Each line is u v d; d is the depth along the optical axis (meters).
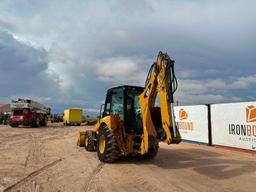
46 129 27.94
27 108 29.38
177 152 12.05
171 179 6.84
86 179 6.71
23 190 5.66
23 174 7.04
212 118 15.04
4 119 37.00
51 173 7.26
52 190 5.72
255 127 12.05
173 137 7.23
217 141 14.51
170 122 7.28
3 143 13.73
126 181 6.59
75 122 43.12
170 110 7.34
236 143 13.12
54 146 13.09
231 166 8.70
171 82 7.41
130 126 9.01
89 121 49.12
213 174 7.48
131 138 8.72
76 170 7.72
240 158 10.47
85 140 12.35
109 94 10.20
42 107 35.19
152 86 7.97
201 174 7.46
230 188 6.09
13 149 11.59
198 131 16.22
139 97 8.53
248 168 8.39
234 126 13.35
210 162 9.42
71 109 43.00
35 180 6.48
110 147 8.56
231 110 13.64
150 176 7.13
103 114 10.57
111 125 8.57
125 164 8.74
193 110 16.84
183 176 7.19
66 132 23.84
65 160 9.27
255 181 6.73
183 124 17.92
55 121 56.81
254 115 12.16
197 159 10.07
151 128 7.97
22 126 32.50
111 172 7.53
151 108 8.36
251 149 12.18
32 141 15.09
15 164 8.32
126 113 9.00
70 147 12.86
